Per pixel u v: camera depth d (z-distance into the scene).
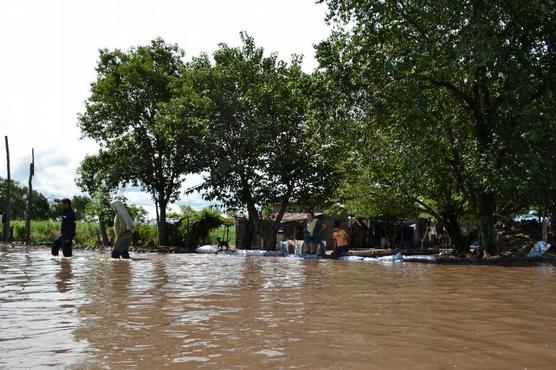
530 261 17.72
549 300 7.18
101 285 8.63
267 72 31.41
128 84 35.41
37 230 38.03
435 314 5.83
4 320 5.29
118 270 12.02
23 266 12.98
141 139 36.22
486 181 18.14
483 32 16.47
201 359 3.77
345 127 19.86
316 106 19.80
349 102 18.95
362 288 8.58
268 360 3.74
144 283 9.06
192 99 29.95
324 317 5.58
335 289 8.39
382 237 40.94
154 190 36.16
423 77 19.69
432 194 24.62
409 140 18.72
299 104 28.61
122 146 37.03
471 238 27.22
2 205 77.38
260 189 30.53
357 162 23.55
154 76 35.88
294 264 15.59
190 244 34.72
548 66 19.11
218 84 30.36
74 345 4.19
